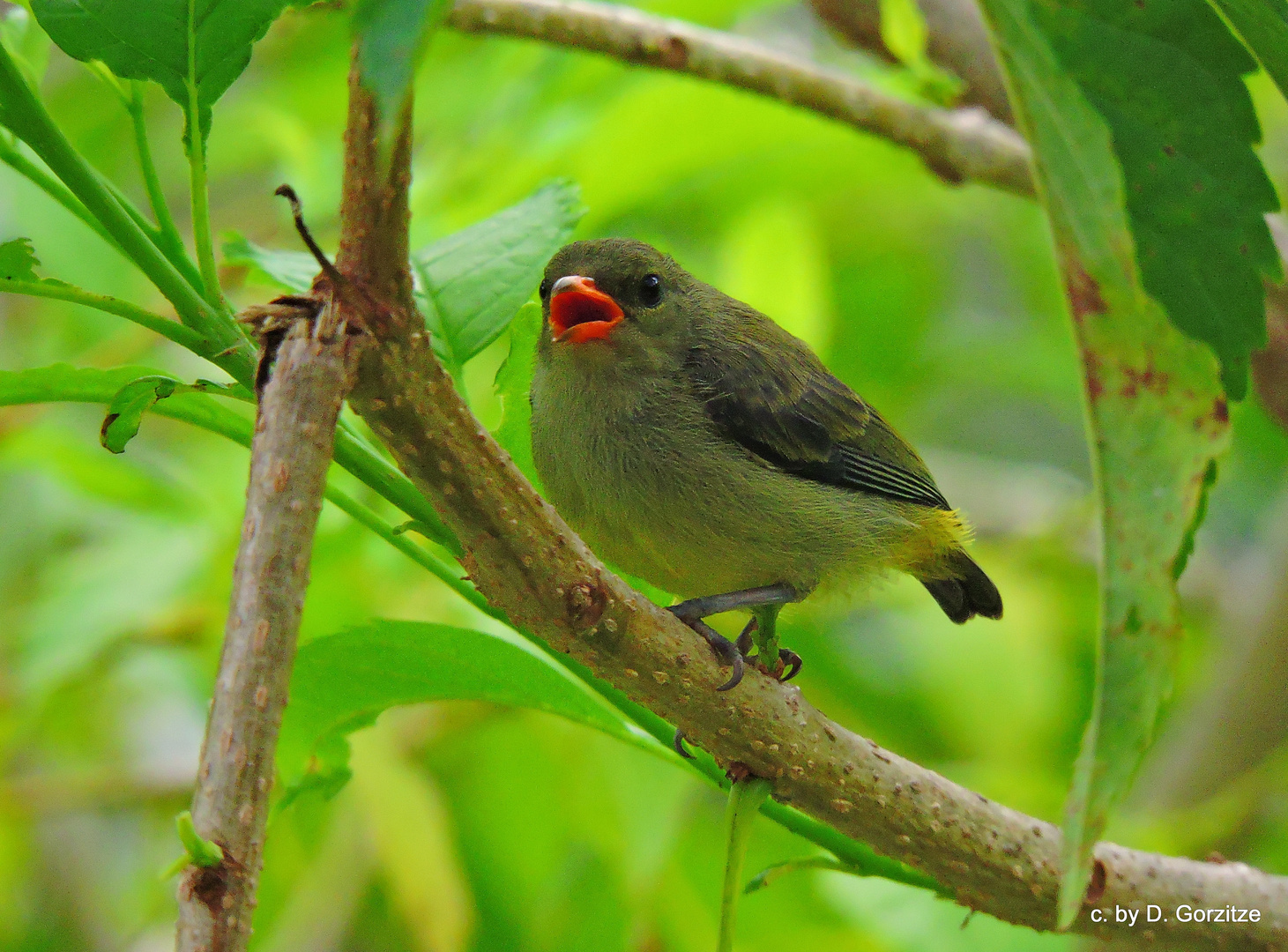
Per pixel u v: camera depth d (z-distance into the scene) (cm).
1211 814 1136
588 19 1020
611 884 1092
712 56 1054
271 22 497
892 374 1516
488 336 648
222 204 1498
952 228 1631
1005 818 687
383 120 322
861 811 656
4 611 1262
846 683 1316
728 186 1380
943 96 1093
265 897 1142
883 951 980
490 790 1147
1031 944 969
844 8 1208
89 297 500
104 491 1144
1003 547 1399
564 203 680
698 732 624
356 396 484
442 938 995
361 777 1023
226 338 512
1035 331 1583
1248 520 1639
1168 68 391
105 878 1337
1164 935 712
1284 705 1227
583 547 561
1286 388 1167
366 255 459
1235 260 421
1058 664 1333
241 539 446
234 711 425
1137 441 377
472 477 517
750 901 1057
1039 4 379
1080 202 372
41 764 1316
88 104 1371
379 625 645
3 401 546
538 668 669
